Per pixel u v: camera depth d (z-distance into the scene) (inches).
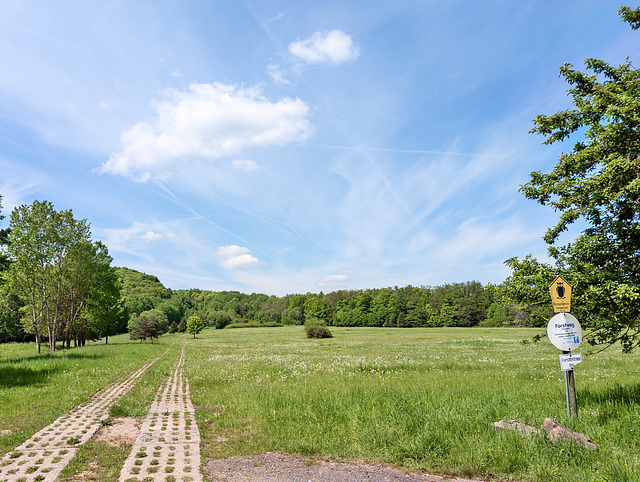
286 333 3595.0
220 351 1446.9
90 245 1526.8
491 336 2304.4
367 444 247.0
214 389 502.6
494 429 254.2
